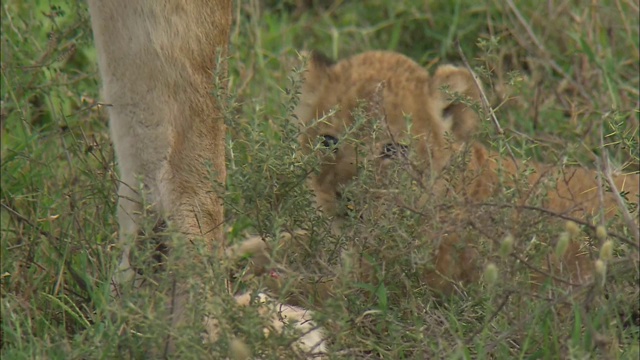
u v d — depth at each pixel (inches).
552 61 522.0
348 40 595.5
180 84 338.6
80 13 434.9
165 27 335.3
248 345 283.7
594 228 293.9
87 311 331.3
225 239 358.3
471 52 579.5
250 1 544.4
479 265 315.0
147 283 313.6
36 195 397.4
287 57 532.7
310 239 336.2
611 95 477.7
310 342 323.6
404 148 379.6
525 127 483.5
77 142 399.9
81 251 356.2
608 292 301.3
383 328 328.5
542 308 289.0
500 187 312.8
